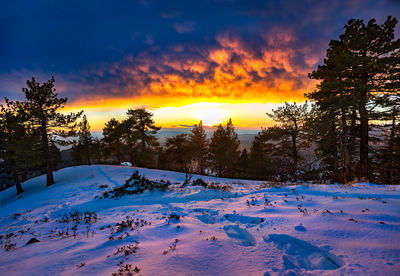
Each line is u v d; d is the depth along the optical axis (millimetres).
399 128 15688
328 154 20766
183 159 37688
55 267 3299
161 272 2736
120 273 2783
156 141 36219
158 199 10016
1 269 3449
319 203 6109
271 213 5508
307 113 20078
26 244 4965
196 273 2674
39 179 24906
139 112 33188
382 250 2820
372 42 13000
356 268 2473
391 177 19562
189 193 10734
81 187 15906
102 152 45969
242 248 3391
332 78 13984
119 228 5367
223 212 6375
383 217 4219
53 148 21344
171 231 4719
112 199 10445
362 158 13633
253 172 32812
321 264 2695
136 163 35750
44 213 9109
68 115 20547
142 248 3717
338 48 13859
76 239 4926
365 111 13445
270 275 2518
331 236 3506
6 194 22156
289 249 3234
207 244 3611
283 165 23797
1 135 19688
